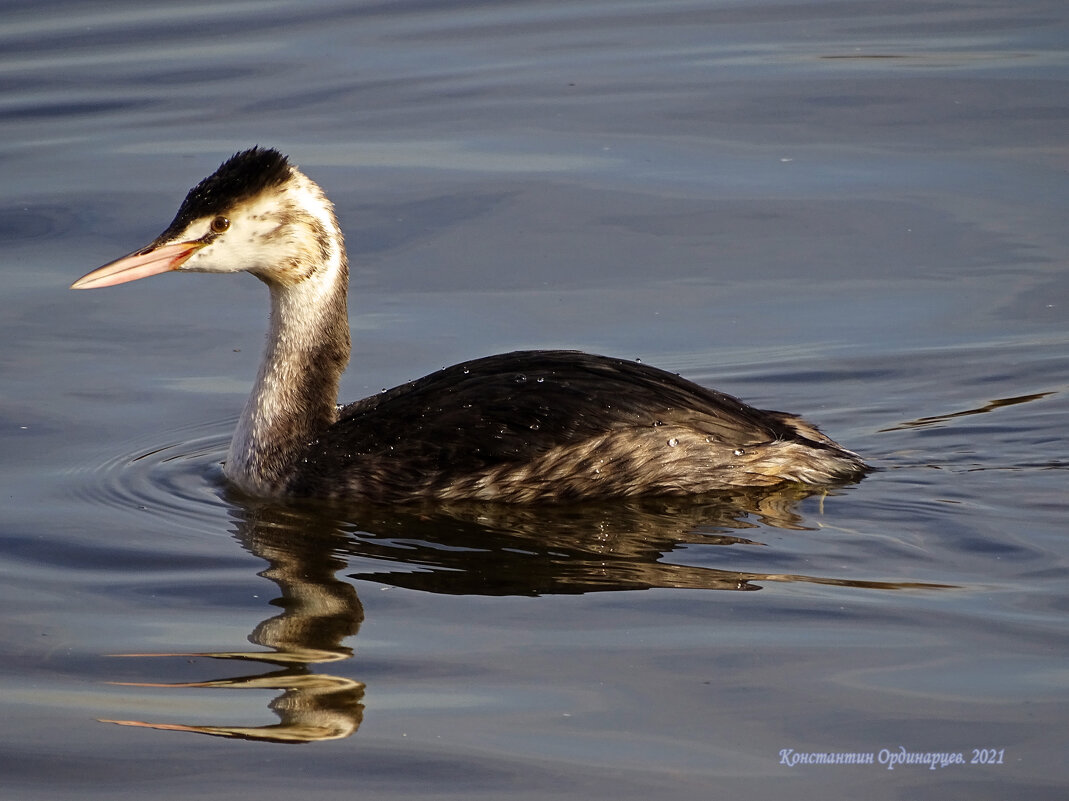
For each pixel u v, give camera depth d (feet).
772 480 43.06
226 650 34.47
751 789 28.71
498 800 28.58
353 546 40.19
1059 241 59.88
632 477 42.47
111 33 81.71
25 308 56.65
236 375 52.11
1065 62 75.72
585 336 54.03
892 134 69.05
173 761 30.09
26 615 36.29
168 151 67.92
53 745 30.68
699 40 80.89
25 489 43.80
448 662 33.50
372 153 68.13
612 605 36.01
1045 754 29.53
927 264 58.70
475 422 42.88
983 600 35.78
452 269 59.47
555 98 73.67
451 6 86.48
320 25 83.20
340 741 30.63
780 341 53.47
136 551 39.93
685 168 66.85
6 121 71.15
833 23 83.20
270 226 44.27
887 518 40.83
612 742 30.30
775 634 34.35
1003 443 45.96
